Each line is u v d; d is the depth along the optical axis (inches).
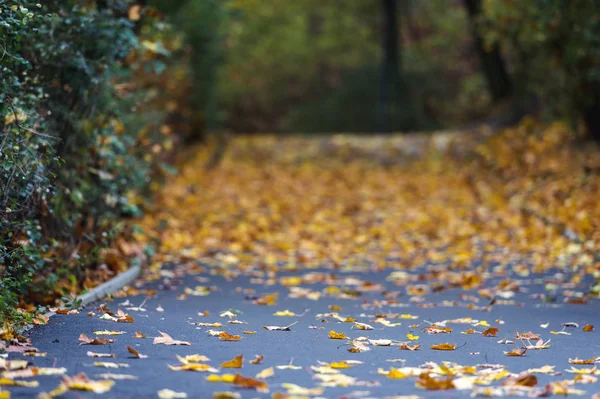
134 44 467.5
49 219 447.8
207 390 252.4
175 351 309.6
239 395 246.2
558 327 389.7
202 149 1302.9
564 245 652.7
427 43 2145.7
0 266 373.7
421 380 262.8
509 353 319.6
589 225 669.3
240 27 1883.6
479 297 487.8
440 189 1059.3
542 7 797.9
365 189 1066.1
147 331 348.5
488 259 633.0
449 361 306.3
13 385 249.1
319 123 2030.0
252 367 287.4
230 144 1456.7
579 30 790.5
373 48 2235.5
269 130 2239.2
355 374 282.2
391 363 301.1
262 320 398.6
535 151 1047.6
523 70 1081.4
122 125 537.3
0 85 361.7
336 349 324.8
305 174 1206.9
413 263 625.6
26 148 361.1
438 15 2128.4
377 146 1416.1
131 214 595.8
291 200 965.8
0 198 354.9
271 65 2281.0
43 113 429.4
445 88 2033.7
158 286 511.5
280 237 748.6
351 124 2001.7
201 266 607.2
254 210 884.6
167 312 415.2
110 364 279.7
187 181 1011.3
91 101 472.4
